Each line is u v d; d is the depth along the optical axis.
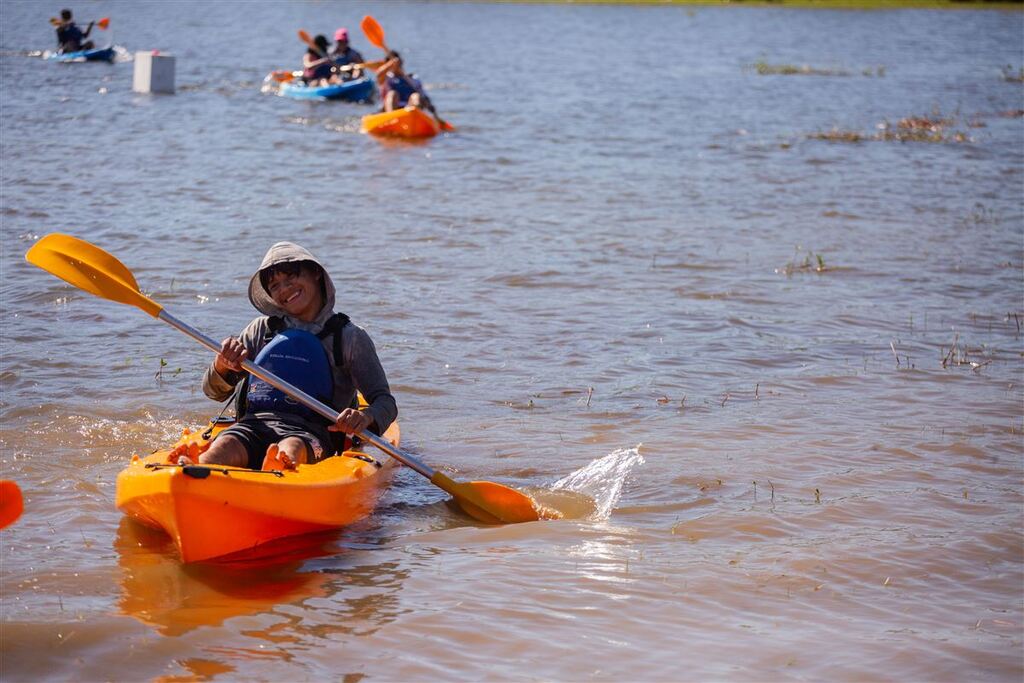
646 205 22.00
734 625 6.71
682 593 7.12
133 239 17.56
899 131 33.47
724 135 32.38
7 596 6.83
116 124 30.23
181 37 64.44
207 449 8.28
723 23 89.25
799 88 46.47
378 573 7.36
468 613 6.77
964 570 7.57
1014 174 26.64
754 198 23.06
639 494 8.95
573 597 7.02
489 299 15.05
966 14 100.06
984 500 8.85
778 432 10.48
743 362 12.77
